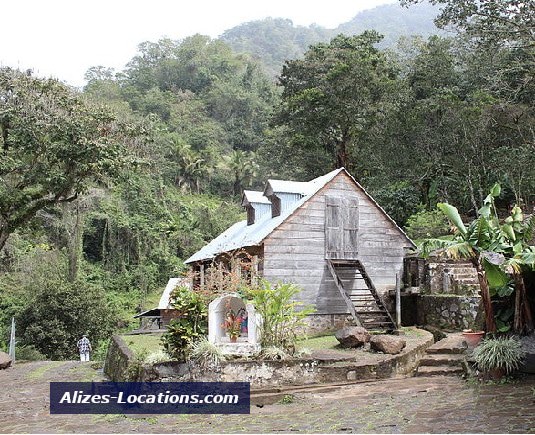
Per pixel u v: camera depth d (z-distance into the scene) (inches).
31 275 1339.8
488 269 389.1
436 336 660.7
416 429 284.4
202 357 427.2
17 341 1003.9
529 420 280.4
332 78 1378.0
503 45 1109.1
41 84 815.1
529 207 1193.4
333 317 719.7
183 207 2239.2
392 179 1331.2
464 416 301.7
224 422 350.0
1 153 823.1
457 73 1535.4
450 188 1291.8
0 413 419.5
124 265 1846.7
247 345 450.6
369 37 1659.7
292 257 709.9
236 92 3410.4
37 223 984.3
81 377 589.6
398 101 1289.4
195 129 3068.4
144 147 886.4
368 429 295.0
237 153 2812.5
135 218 1964.8
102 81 3540.8
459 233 445.7
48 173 808.9
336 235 739.4
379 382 446.9
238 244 767.7
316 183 800.3
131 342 611.5
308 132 1494.8
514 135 1192.8
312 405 378.9
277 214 767.7
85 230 1871.3
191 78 3772.1
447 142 1214.9
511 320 416.2
